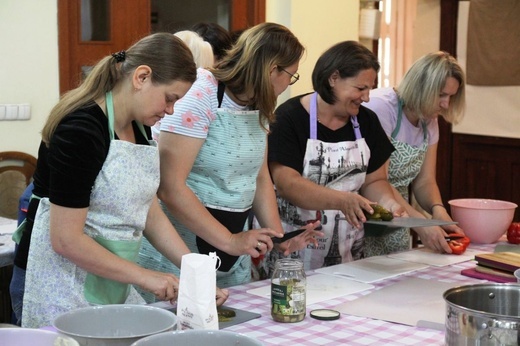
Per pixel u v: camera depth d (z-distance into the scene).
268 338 1.85
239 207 2.56
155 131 2.56
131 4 4.81
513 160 6.18
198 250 2.53
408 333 1.92
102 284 2.10
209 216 2.31
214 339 1.55
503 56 6.07
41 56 4.52
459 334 1.64
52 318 2.07
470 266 2.74
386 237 3.33
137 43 2.02
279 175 2.85
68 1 4.57
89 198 1.97
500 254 2.66
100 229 2.05
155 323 1.73
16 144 4.50
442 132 6.52
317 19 5.42
